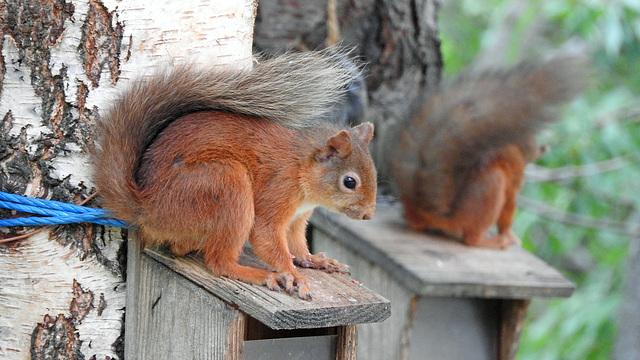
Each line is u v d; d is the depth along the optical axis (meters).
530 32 4.80
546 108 2.85
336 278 2.46
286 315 2.39
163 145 2.44
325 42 2.89
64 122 2.46
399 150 2.85
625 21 3.79
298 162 2.47
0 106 2.46
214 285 2.43
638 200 3.74
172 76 2.45
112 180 2.44
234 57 2.50
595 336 3.64
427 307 2.73
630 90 4.14
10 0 2.46
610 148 3.61
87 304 2.48
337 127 2.53
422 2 2.97
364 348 2.73
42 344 2.47
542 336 3.66
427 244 2.78
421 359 2.72
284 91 2.46
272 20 2.91
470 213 2.80
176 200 2.43
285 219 2.46
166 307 2.46
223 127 2.46
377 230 2.79
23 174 2.46
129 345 2.48
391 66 2.95
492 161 2.84
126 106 2.45
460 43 5.27
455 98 2.88
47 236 2.47
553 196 3.73
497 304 2.75
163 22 2.48
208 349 2.43
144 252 2.48
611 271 3.90
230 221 2.44
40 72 2.46
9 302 2.47
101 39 2.46
